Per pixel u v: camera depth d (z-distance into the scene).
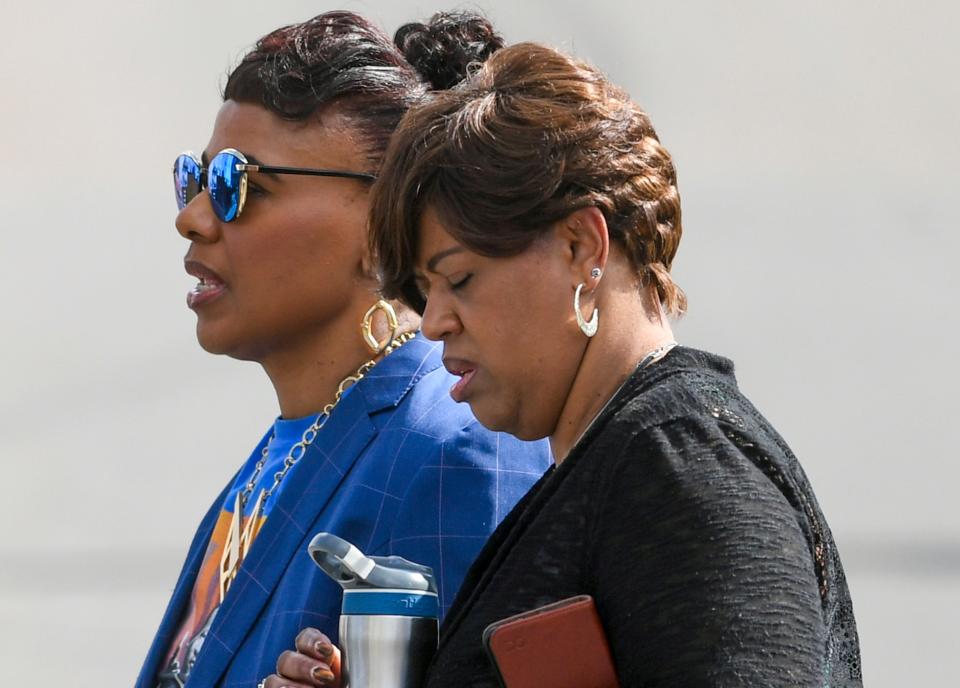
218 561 9.98
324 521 9.14
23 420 30.77
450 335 7.02
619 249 6.91
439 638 7.32
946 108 38.34
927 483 25.77
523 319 6.83
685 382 6.57
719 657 5.90
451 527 8.76
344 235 9.49
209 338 9.70
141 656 23.30
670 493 6.22
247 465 10.48
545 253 6.80
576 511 6.52
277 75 9.51
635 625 6.17
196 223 9.55
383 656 7.14
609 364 6.89
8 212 39.25
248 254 9.48
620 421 6.50
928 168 37.25
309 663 7.49
